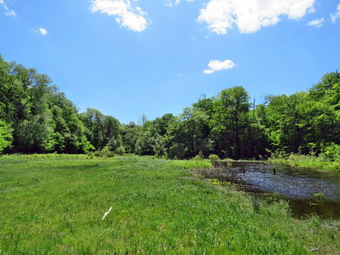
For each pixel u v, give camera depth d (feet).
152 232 17.71
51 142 182.19
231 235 17.12
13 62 148.87
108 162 103.19
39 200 28.76
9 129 132.67
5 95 148.36
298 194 36.37
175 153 161.68
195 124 164.55
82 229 18.25
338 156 75.15
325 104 109.19
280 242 16.14
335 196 34.12
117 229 18.35
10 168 67.56
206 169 76.18
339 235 18.80
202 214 23.00
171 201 28.32
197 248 14.57
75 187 38.04
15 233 17.29
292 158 104.27
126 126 342.85
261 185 45.55
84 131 252.01
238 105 159.53
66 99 276.41
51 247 14.53
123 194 32.09
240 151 160.86
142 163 96.43
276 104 152.66
